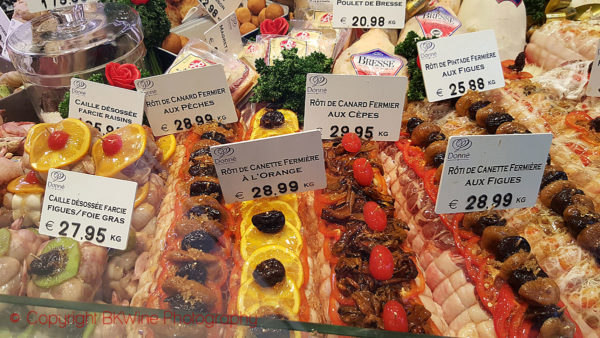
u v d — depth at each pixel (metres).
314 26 0.72
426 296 0.40
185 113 0.54
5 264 0.39
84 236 0.42
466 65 0.55
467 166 0.39
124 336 0.37
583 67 0.57
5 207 0.46
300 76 0.56
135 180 0.47
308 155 0.42
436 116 0.56
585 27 0.61
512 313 0.36
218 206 0.43
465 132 0.52
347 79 0.48
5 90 0.65
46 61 0.54
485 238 0.40
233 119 0.56
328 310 0.38
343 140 0.49
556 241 0.40
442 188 0.40
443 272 0.42
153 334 0.35
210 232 0.41
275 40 0.67
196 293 0.36
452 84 0.55
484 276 0.39
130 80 0.54
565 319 0.34
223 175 0.42
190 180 0.47
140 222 0.46
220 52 0.64
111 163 0.46
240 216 0.45
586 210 0.40
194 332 0.34
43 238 0.43
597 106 0.55
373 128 0.51
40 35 0.56
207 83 0.52
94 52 0.55
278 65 0.57
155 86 0.52
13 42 0.56
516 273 0.36
